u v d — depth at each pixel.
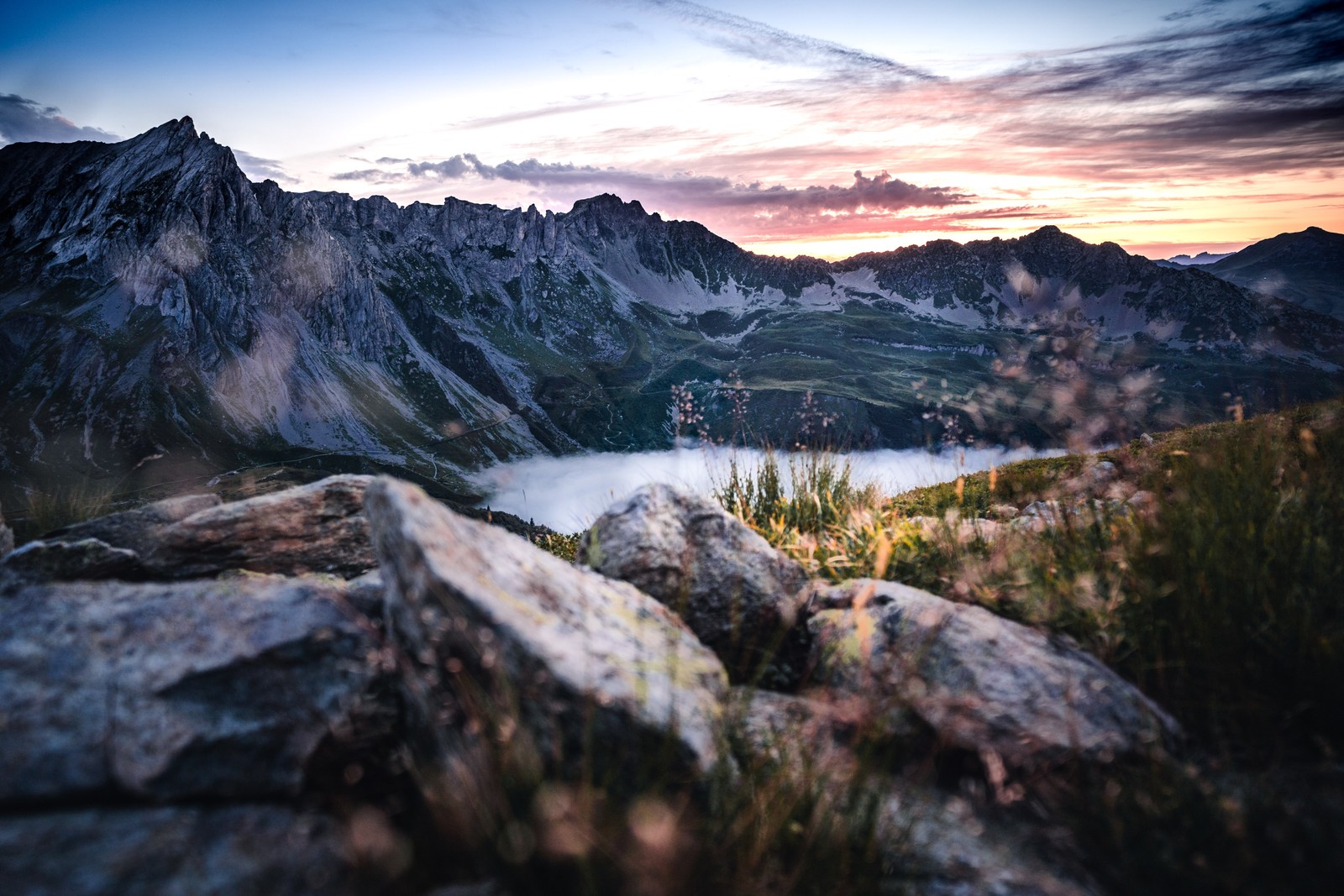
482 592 3.35
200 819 3.04
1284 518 4.75
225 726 3.35
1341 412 6.55
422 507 3.79
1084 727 3.79
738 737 3.84
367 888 2.84
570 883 2.87
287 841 2.96
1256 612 4.12
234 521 6.37
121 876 2.68
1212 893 2.96
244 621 3.81
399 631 3.57
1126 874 3.12
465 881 2.95
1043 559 5.49
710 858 3.03
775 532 7.04
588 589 4.36
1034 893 3.06
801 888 3.07
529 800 2.95
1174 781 3.44
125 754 3.18
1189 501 5.05
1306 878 2.90
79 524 6.64
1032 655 4.29
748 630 5.07
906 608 4.79
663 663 3.88
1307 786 3.39
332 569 6.55
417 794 3.38
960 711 3.90
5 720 3.23
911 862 3.25
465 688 3.18
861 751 3.60
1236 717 3.88
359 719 3.52
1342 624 3.97
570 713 3.12
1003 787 3.71
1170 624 4.25
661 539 5.20
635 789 3.10
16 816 3.00
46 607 3.86
